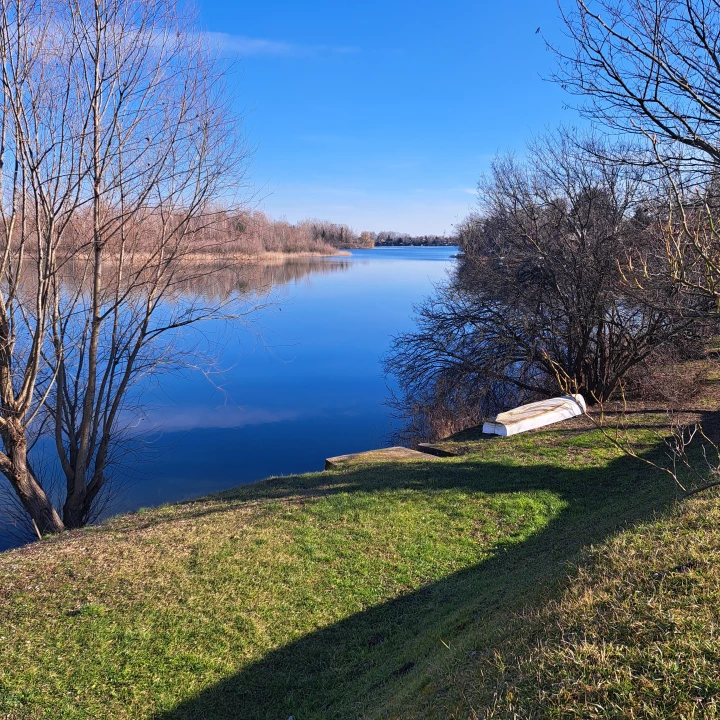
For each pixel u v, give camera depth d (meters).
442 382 16.72
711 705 2.60
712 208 6.17
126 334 10.41
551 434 11.55
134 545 6.95
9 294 8.44
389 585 6.21
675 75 5.69
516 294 15.27
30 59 8.41
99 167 9.12
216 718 4.47
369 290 46.09
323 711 4.38
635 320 13.28
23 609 5.61
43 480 11.61
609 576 3.97
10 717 4.38
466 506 7.95
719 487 5.47
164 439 15.02
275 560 6.61
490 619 4.48
